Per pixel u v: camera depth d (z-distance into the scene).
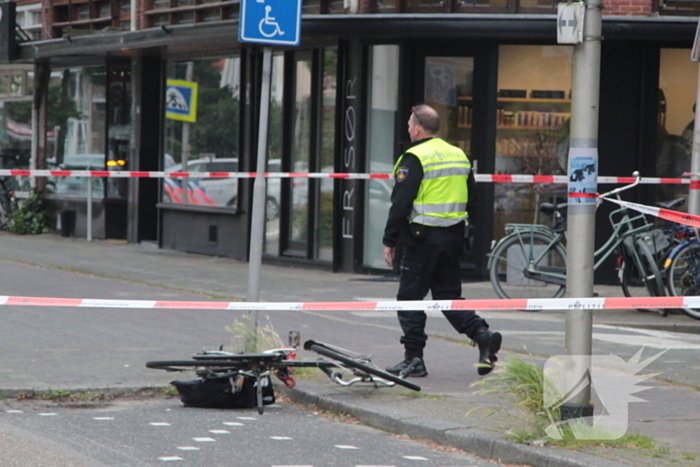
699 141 20.19
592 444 10.03
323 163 27.27
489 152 24.98
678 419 11.48
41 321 18.16
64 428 11.22
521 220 25.27
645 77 24.41
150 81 34.78
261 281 24.80
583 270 10.27
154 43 30.14
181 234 32.34
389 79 25.50
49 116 39.47
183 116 32.31
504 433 10.48
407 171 13.77
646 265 20.25
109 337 16.62
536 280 20.31
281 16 13.91
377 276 25.89
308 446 10.70
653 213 14.01
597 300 10.07
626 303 10.00
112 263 28.70
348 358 12.85
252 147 29.34
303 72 27.78
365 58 25.73
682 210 24.86
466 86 25.11
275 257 28.58
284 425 11.70
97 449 10.29
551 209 20.48
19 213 38.88
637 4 23.91
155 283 24.38
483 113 25.03
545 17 23.47
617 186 24.58
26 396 12.70
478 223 25.14
